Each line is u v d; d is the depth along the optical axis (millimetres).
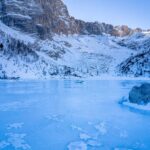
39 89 44906
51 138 12305
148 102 21516
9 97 30578
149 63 127500
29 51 126125
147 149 10852
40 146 11047
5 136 12508
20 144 11266
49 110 20516
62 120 16500
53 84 63125
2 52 101062
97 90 44562
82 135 12914
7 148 10695
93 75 131750
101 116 18047
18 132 13305
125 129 14219
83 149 10758
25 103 24828
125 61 156875
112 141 11914
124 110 20844
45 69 113250
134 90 23609
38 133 13164
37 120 16359
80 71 143125
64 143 11516
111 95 34500
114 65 174875
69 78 110938
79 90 44000
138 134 13172
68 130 13852
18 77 84125
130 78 114062
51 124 15273
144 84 23078
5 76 79688
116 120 16703
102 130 13953
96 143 11586
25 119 16656
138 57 144000
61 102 26016
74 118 17172
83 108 21812
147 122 16109
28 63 108000
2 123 15359
